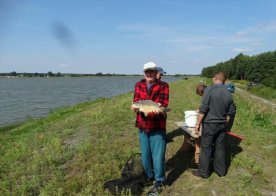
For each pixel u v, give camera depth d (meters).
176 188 3.29
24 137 6.64
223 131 3.43
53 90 35.41
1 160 4.72
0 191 3.47
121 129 5.96
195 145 3.80
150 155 3.21
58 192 3.19
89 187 3.23
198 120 3.41
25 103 19.70
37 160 4.29
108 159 4.06
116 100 12.81
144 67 3.04
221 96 3.30
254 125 6.05
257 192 3.13
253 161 3.91
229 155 4.23
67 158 4.32
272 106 11.24
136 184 3.28
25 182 3.59
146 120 3.04
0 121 12.48
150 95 3.06
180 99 11.21
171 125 6.13
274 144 4.81
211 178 3.47
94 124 6.59
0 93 30.00
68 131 6.21
